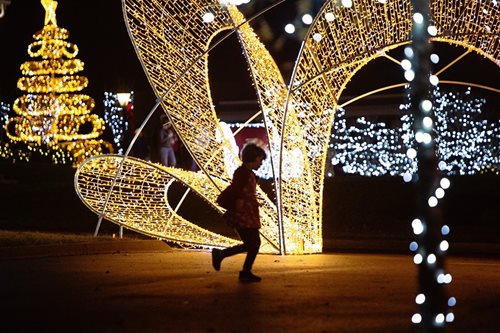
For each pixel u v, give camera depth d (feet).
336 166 123.44
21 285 39.78
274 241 58.44
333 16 55.26
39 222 78.95
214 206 54.49
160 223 60.13
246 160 42.06
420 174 24.54
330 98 60.03
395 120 122.11
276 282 41.42
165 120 84.89
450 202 82.17
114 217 59.16
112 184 57.77
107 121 138.72
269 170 111.14
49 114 121.70
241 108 129.49
